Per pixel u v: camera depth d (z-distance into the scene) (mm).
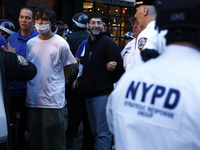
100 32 2768
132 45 2500
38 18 2490
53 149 2656
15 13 9508
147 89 925
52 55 2584
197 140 792
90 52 2805
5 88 1931
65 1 10898
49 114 2605
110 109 1122
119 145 978
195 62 868
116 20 13195
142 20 2363
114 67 2654
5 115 1880
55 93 2607
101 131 2795
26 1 9883
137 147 896
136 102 945
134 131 919
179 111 828
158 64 945
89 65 2797
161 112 869
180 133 815
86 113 3133
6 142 1873
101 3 12352
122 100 1005
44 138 2633
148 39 2125
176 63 896
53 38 2621
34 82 2615
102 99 2760
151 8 2301
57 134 2656
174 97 850
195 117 795
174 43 925
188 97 822
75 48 3879
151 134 874
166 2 930
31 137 2715
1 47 2117
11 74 2072
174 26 889
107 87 2758
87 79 2807
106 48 2688
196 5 845
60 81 2680
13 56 2098
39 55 2598
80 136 3840
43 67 2586
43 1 10547
